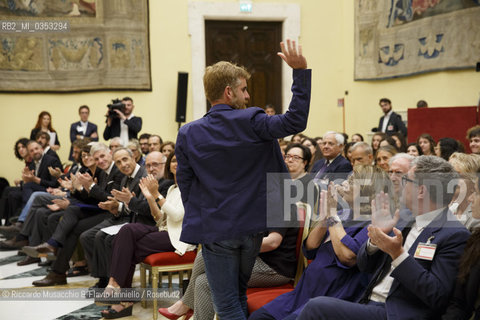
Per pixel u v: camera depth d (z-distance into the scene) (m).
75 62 9.76
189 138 2.25
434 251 2.14
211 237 2.17
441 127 6.65
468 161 2.65
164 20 10.17
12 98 9.56
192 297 3.38
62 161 9.74
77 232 5.04
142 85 10.05
